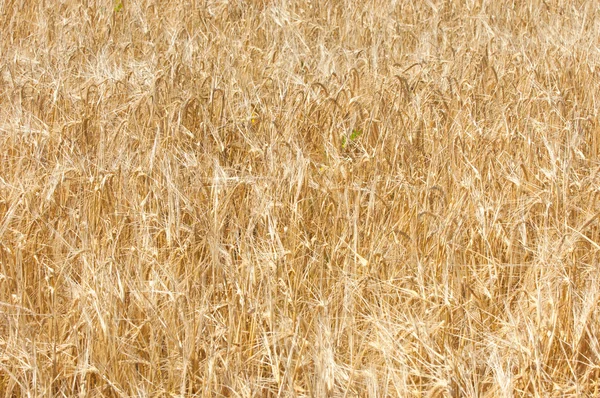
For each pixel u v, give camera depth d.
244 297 3.52
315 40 7.23
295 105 5.47
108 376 3.26
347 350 3.45
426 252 4.01
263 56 6.87
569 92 5.87
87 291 3.49
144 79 6.10
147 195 4.15
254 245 4.03
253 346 3.39
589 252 4.05
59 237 3.88
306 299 3.75
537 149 4.86
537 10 7.92
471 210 4.22
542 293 3.65
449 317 3.46
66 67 6.34
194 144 5.00
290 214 4.23
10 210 4.02
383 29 7.40
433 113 5.48
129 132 5.03
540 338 3.40
